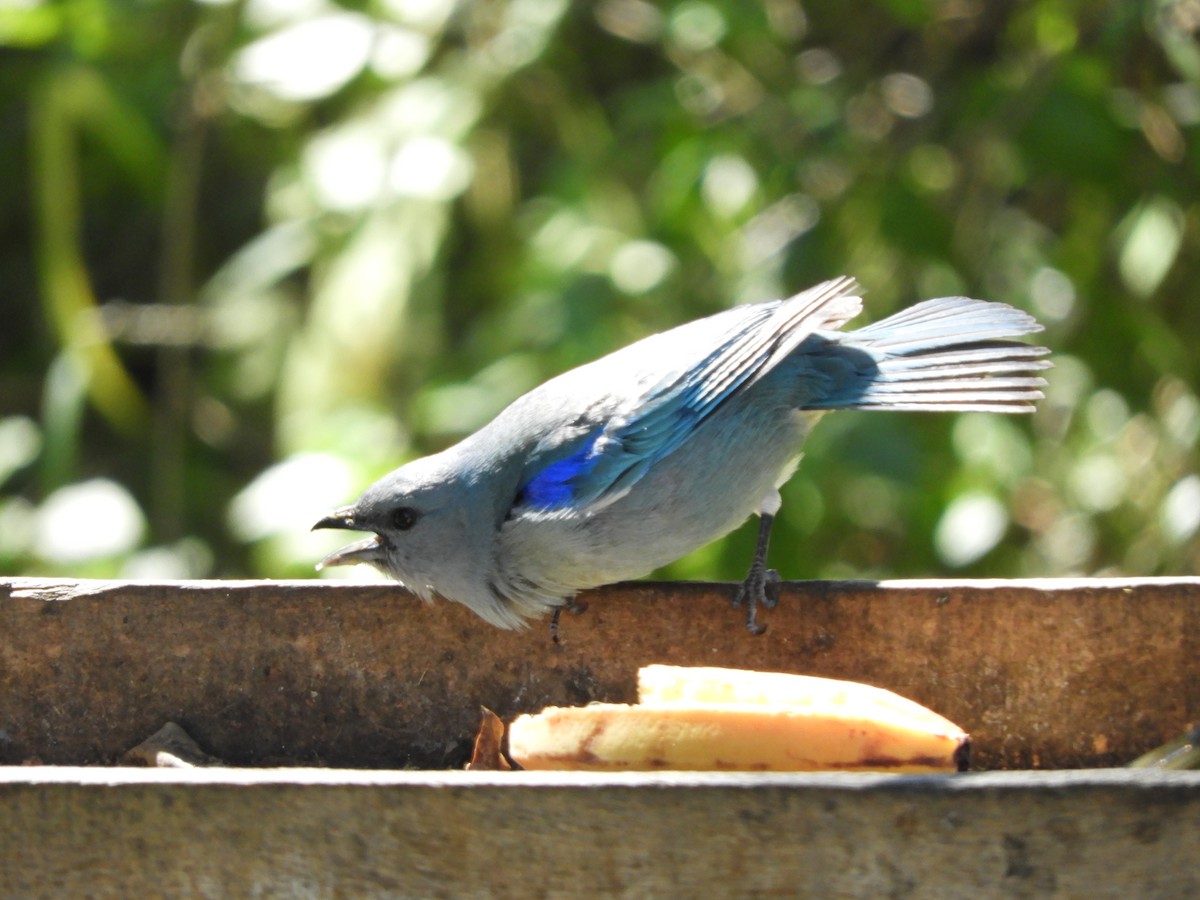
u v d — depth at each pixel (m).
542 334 11.40
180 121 13.48
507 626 7.85
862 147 12.06
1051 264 12.38
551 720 6.39
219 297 13.95
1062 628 7.42
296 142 13.77
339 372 12.33
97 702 7.63
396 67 12.38
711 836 5.11
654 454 8.15
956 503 11.42
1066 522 13.02
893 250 11.79
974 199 12.31
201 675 7.66
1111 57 11.68
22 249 16.05
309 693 7.69
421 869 5.19
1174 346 11.96
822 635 7.61
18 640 7.60
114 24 12.50
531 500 8.01
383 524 8.14
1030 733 7.45
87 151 14.98
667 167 11.84
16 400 15.43
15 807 5.26
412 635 7.73
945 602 7.50
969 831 5.04
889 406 8.67
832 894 5.09
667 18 12.05
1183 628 7.36
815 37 13.57
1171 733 7.37
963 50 12.92
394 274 12.34
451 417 11.59
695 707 6.32
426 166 12.15
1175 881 5.01
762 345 8.21
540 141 13.91
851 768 6.21
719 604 7.71
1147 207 11.69
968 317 9.09
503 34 12.62
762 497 8.72
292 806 5.21
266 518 11.34
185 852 5.25
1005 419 11.84
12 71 15.03
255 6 12.09
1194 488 11.78
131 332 14.07
